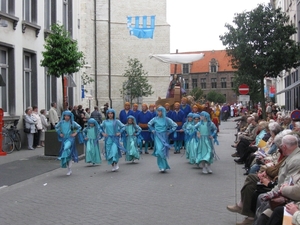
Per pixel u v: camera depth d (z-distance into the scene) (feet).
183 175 40.91
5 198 31.07
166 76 192.34
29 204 29.04
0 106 62.75
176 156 57.52
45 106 75.10
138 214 25.98
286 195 18.35
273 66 72.64
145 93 179.11
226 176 40.04
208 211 26.68
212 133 42.16
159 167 42.88
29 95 71.15
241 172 41.91
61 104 80.38
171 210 26.94
